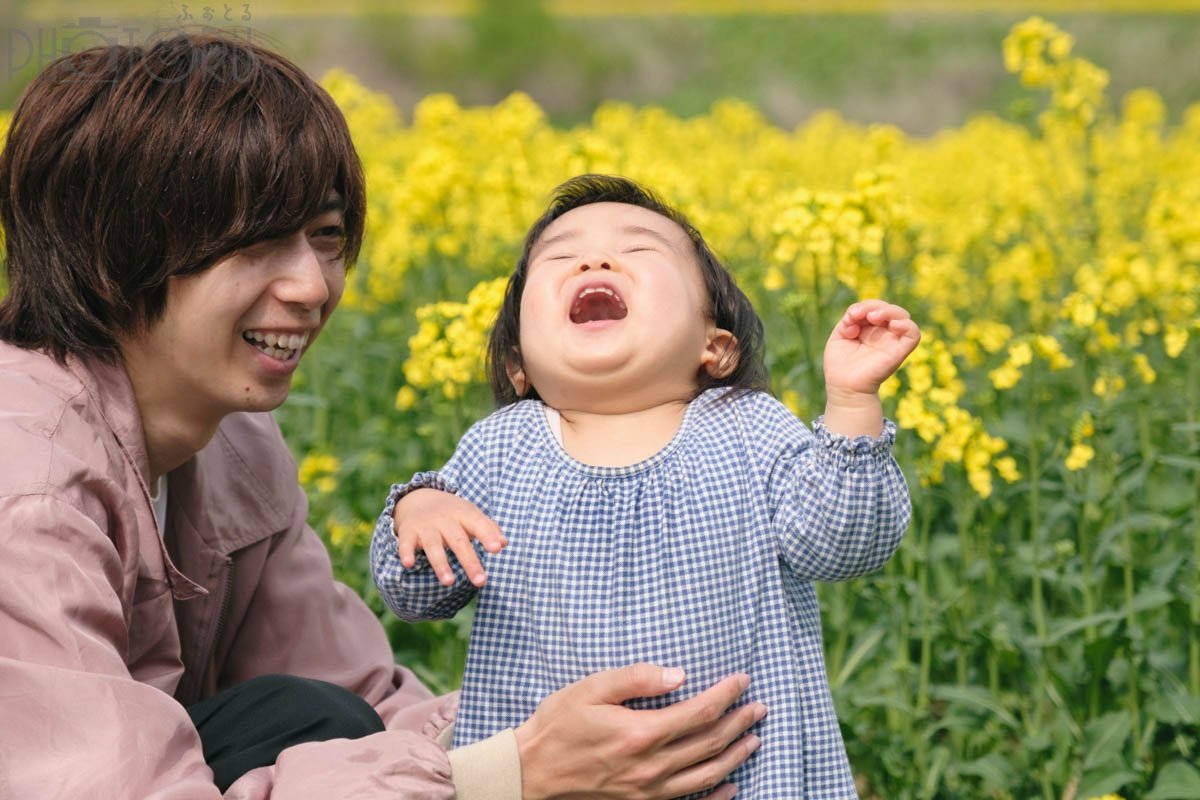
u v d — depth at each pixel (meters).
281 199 2.17
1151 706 3.54
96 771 1.92
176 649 2.42
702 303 2.40
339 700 2.41
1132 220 7.65
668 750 2.10
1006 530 4.64
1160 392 5.09
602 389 2.30
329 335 5.87
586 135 5.44
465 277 6.26
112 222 2.16
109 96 2.17
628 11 32.03
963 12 30.22
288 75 2.28
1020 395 5.09
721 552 2.22
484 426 2.41
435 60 27.19
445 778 2.09
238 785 2.06
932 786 3.46
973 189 8.49
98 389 2.26
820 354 4.32
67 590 2.01
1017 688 3.89
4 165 2.24
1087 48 27.19
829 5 31.19
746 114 11.13
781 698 2.22
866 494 2.13
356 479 4.72
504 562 2.28
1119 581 4.20
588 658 2.21
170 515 2.53
